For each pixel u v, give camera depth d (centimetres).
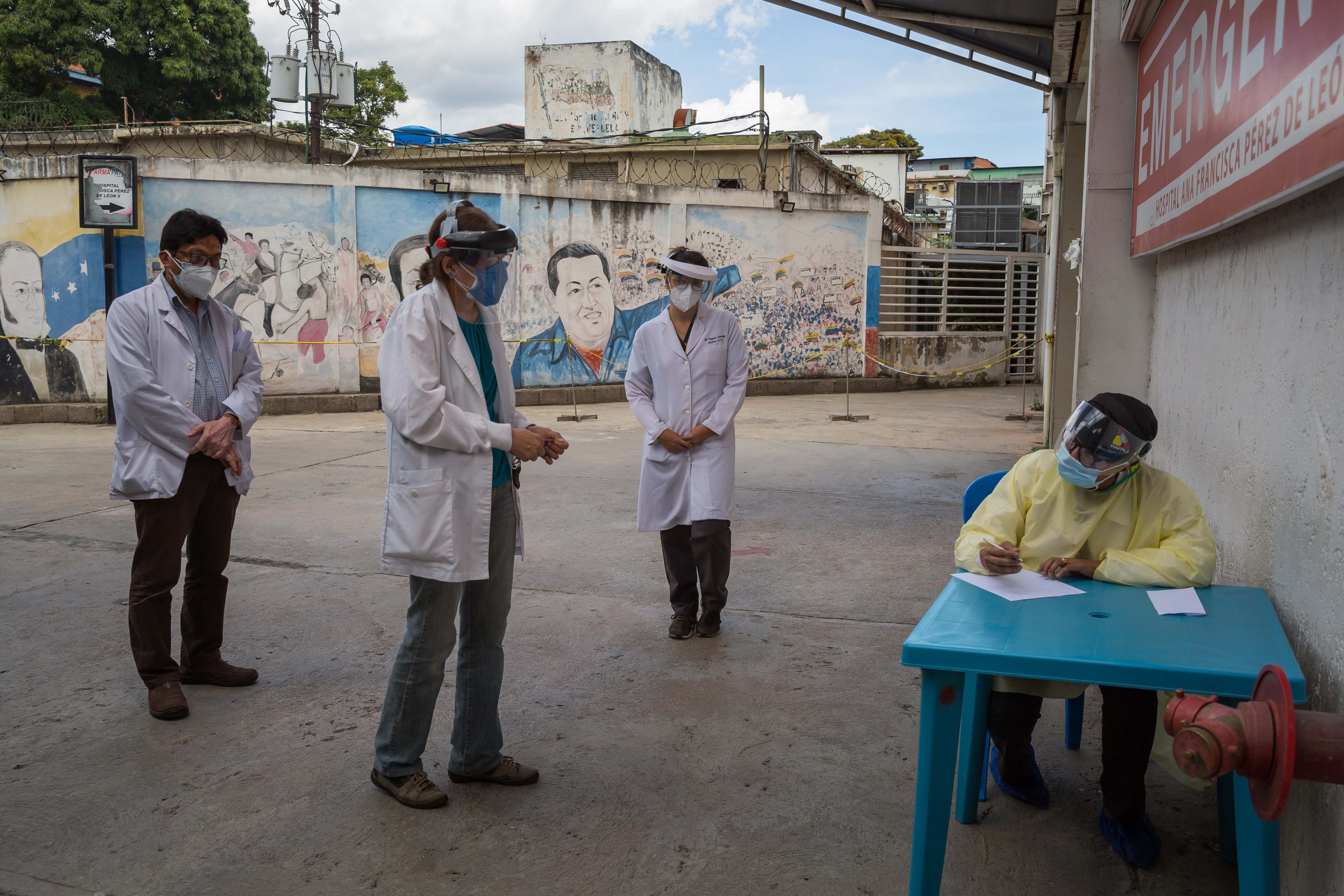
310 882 249
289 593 496
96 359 1247
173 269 342
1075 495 271
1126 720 257
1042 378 1831
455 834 273
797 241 1593
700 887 247
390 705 286
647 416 430
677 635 432
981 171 4450
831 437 1080
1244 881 191
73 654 409
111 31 2142
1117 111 445
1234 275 293
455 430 264
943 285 1816
